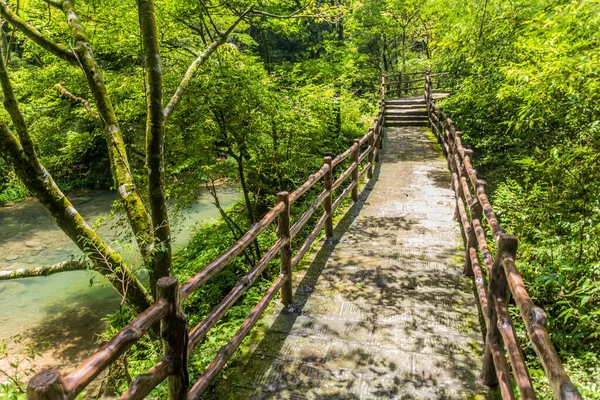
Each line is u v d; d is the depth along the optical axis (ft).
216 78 20.76
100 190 52.29
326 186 17.97
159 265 13.52
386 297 13.04
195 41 27.84
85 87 22.76
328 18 19.49
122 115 22.56
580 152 14.19
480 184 12.43
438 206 22.20
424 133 45.80
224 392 9.23
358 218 20.81
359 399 8.87
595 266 10.99
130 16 20.61
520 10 23.27
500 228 8.80
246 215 30.58
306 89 26.73
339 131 44.52
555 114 16.10
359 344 10.76
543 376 9.57
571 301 11.78
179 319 6.79
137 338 5.67
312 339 11.07
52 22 20.39
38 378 4.07
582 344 10.53
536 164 16.48
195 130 21.84
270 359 10.30
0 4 12.96
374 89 77.61
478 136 33.24
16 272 13.17
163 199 13.61
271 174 27.86
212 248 27.40
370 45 80.43
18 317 25.44
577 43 13.67
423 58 81.00
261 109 22.08
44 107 24.79
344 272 14.89
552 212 16.22
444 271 14.64
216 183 50.80
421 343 10.68
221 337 11.70
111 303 26.94
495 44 26.66
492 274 7.93
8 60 14.48
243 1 25.62
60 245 36.42
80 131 27.66
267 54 35.88
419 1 51.88
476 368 9.67
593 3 13.37
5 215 43.80
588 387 8.82
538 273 13.33
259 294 16.10
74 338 23.18
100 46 21.83
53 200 12.32
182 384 7.17
